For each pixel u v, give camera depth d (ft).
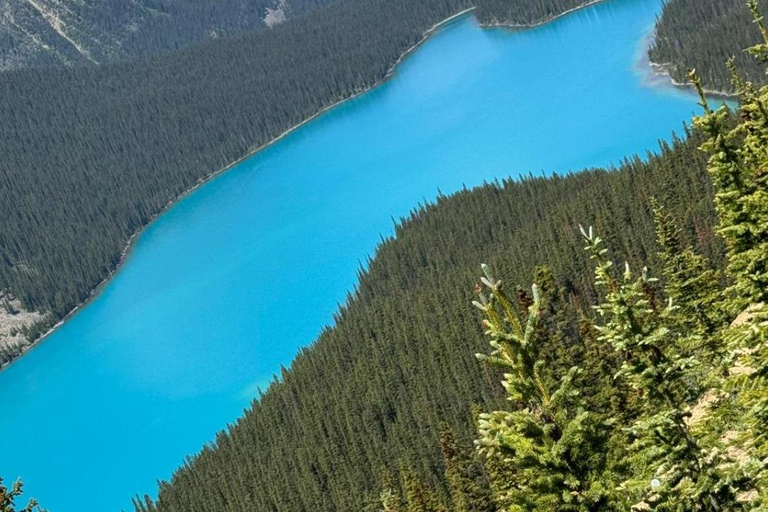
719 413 115.96
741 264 112.68
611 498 81.92
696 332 186.60
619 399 225.97
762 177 112.68
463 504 315.78
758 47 110.32
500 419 83.71
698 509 113.50
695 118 115.65
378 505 475.31
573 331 453.17
